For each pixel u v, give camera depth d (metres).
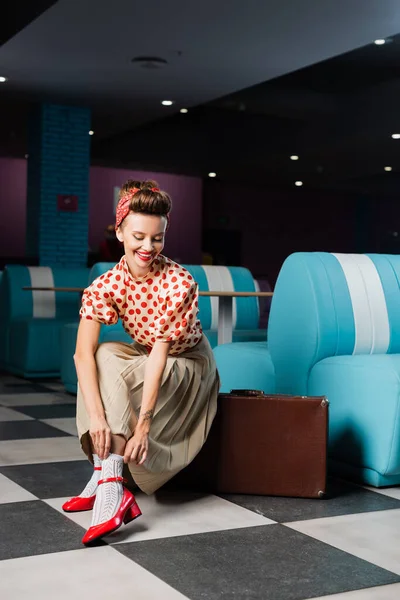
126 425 2.15
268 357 3.17
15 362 6.07
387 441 2.60
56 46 7.30
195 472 2.59
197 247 16.58
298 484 2.52
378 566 1.91
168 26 6.71
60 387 5.41
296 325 2.95
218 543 2.05
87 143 9.70
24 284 6.27
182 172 15.21
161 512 2.34
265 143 12.52
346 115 11.27
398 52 9.23
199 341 2.51
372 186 17.59
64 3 6.16
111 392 2.18
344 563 1.92
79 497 2.33
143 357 2.35
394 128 10.49
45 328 5.84
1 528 2.14
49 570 1.83
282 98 10.96
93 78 8.38
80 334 2.30
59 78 8.38
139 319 2.34
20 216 14.65
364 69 10.09
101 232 15.27
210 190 17.30
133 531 2.15
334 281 2.92
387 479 2.68
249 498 2.53
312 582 1.79
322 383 2.86
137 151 12.66
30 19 6.24
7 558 1.90
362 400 2.70
